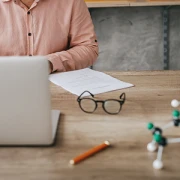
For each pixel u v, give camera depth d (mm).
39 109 716
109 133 799
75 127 837
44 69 692
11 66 685
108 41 3117
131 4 2646
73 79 1231
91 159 680
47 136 733
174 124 774
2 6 1611
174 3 2666
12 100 707
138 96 1055
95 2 2648
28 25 1616
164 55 3125
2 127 727
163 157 681
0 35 1623
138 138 771
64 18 1644
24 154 708
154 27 3082
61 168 649
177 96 1055
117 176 618
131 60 3150
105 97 1042
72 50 1546
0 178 618
